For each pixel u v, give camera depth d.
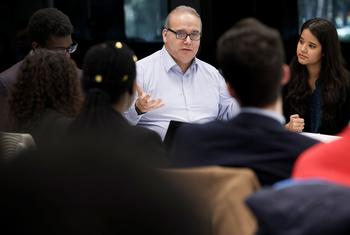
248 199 1.81
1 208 0.92
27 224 0.92
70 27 5.50
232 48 2.73
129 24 9.16
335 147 2.25
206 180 2.38
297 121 5.62
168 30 6.01
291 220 1.70
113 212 0.93
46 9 5.52
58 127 3.95
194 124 2.93
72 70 4.27
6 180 0.94
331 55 6.36
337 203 1.69
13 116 4.30
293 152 2.68
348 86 6.43
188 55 5.98
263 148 2.70
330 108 6.40
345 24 9.29
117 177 0.95
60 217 0.92
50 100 4.18
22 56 8.20
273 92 2.76
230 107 6.29
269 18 9.34
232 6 9.28
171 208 0.95
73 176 0.95
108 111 3.10
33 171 0.95
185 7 6.12
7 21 8.62
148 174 0.98
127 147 1.06
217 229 2.34
